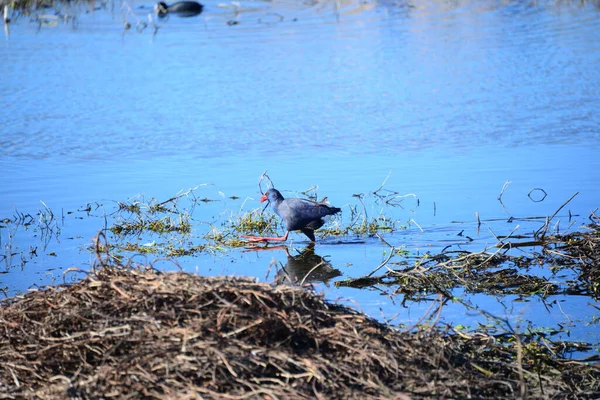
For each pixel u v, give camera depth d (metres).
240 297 8.24
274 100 22.70
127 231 14.80
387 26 32.16
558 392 8.07
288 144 19.30
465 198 15.79
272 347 7.76
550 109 21.36
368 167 17.67
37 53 28.73
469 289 11.71
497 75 24.77
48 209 15.64
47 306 8.83
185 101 22.75
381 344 7.98
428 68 25.80
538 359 9.06
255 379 7.41
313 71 25.69
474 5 35.66
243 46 29.27
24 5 36.34
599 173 16.80
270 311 8.16
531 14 33.44
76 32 32.12
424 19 33.28
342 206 15.60
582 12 33.28
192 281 8.40
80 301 8.57
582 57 26.38
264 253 13.72
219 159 18.41
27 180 17.27
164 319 8.04
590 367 8.86
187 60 27.38
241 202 16.03
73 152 19.02
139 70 26.16
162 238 14.46
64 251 13.70
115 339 7.99
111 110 22.03
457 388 7.77
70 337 7.96
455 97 22.67
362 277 12.16
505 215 14.86
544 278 12.00
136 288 8.44
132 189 16.72
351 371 7.64
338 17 34.22
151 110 21.98
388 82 24.27
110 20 34.34
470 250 13.23
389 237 14.13
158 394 7.24
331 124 20.64
